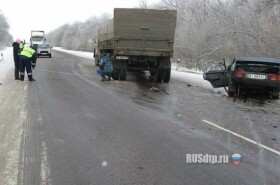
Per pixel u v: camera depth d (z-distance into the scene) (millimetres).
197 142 6848
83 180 4816
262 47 23672
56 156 5762
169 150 6262
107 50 20828
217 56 28031
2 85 14328
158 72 18062
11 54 51969
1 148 6086
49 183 4688
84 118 8586
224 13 30234
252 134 7684
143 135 7215
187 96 13250
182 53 31781
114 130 7539
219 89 15977
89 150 6125
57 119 8375
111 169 5250
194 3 38188
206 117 9344
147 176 5020
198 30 31406
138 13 17016
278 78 12820
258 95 14453
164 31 17250
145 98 12195
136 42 17250
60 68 24844
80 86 14641
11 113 8883
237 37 25953
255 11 26969
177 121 8664
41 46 42750
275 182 4953
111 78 18328
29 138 6730
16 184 4633
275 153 6344
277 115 10102
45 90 13086
